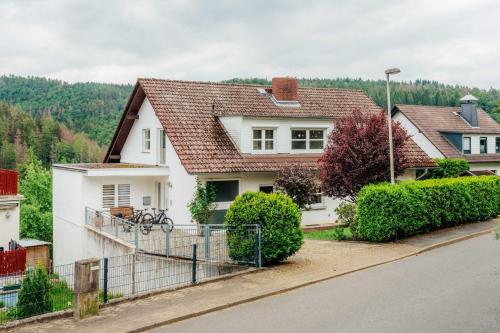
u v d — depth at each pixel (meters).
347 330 10.55
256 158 27.61
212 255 17.31
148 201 28.78
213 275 16.66
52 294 13.30
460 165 39.94
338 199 30.16
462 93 125.19
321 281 14.97
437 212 23.23
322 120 30.38
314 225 29.05
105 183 27.34
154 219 25.61
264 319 11.54
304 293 13.72
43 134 103.00
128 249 20.33
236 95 31.03
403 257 18.12
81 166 29.25
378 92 122.00
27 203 48.72
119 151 34.66
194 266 14.82
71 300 13.33
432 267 16.38
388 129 24.86
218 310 12.44
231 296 13.31
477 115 52.34
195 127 27.64
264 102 31.12
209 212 25.27
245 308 12.52
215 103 29.64
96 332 10.78
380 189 20.62
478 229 24.11
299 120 29.56
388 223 20.48
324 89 35.00
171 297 13.39
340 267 16.42
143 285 17.56
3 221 25.31
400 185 21.78
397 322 10.97
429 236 22.14
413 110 50.09
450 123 50.31
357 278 15.19
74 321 11.55
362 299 12.84
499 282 14.22
